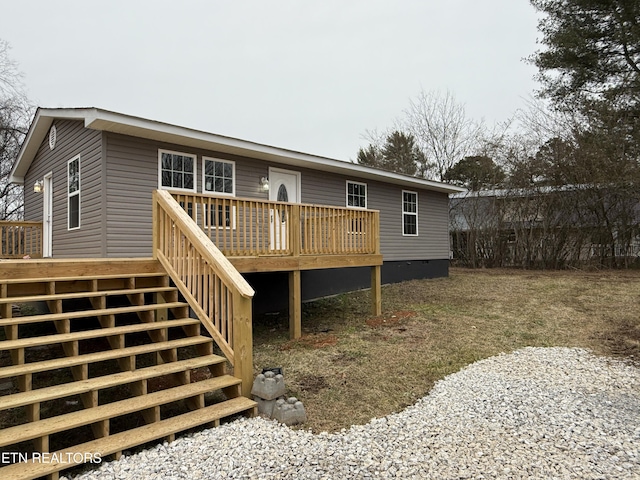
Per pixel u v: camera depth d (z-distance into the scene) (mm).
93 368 4414
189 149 7074
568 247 13812
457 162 22891
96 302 4004
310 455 2811
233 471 2572
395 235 11602
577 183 13531
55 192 8141
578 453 2895
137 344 5160
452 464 2729
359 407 3791
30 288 3793
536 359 5258
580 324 6980
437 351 5535
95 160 6273
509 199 15008
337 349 5523
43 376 4148
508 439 3121
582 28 13133
